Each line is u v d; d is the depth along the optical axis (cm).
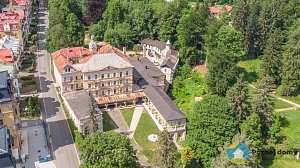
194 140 10244
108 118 12194
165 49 15562
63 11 18562
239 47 14362
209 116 10156
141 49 17738
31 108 11931
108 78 12656
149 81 13625
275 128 10644
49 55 16900
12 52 14175
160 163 9081
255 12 15938
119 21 18312
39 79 14562
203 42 15838
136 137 11244
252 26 15400
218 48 13650
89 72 12331
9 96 9275
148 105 12925
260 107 10688
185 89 14000
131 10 18838
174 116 11144
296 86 12912
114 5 18188
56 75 13838
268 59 13438
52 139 10906
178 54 16175
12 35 16562
